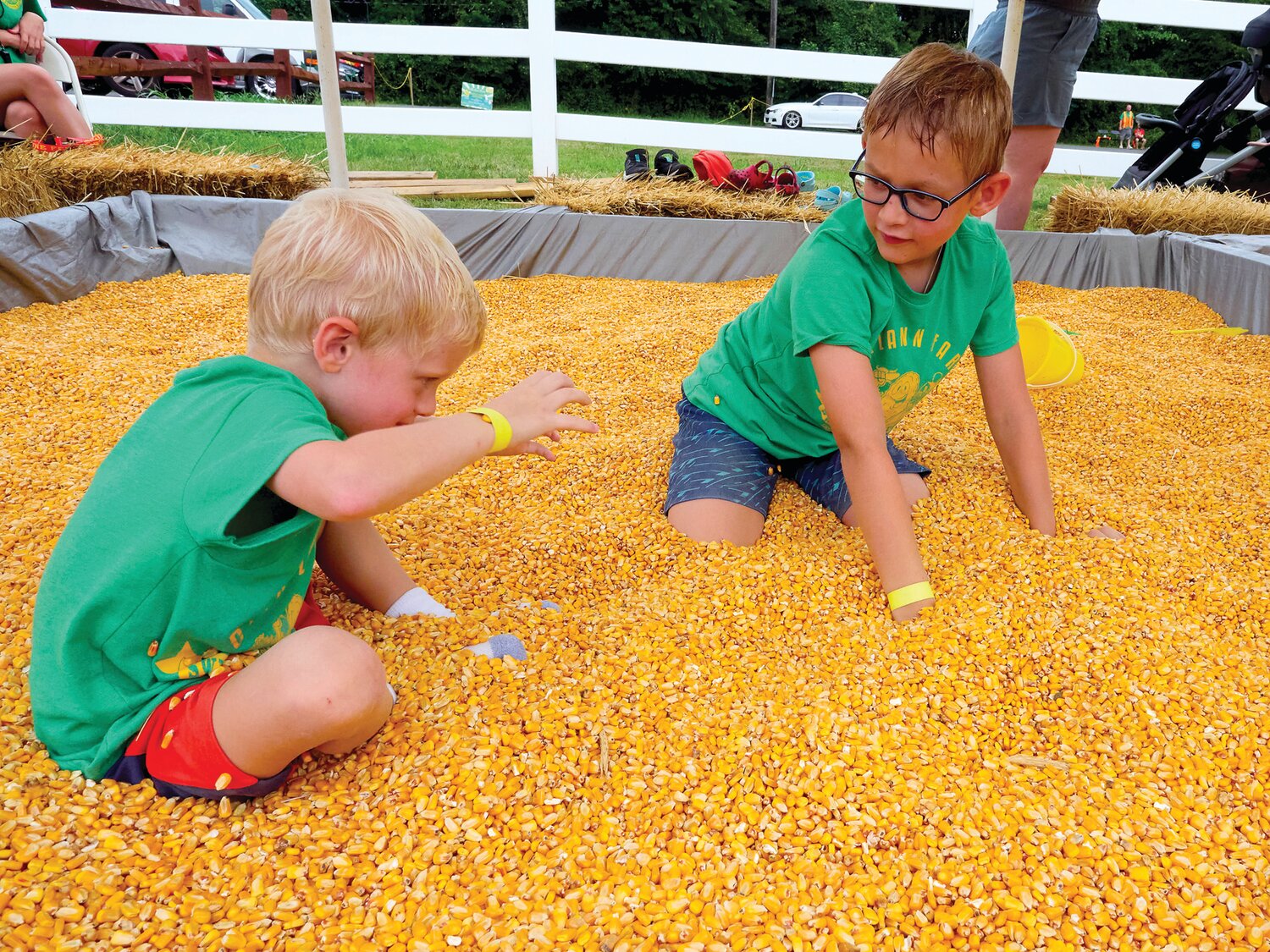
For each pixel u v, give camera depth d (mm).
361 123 6883
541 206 5480
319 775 1350
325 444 1170
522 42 6672
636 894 1212
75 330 3770
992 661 1698
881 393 2230
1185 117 7051
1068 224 5973
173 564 1199
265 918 1142
